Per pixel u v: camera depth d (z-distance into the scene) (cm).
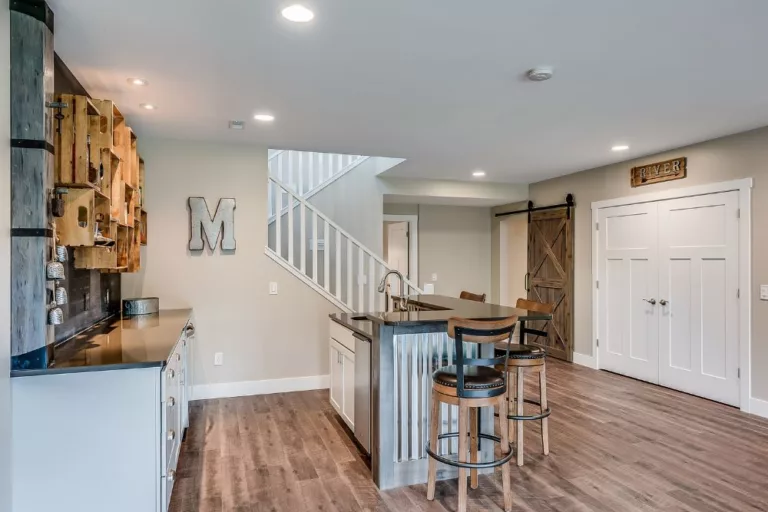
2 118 194
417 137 442
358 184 640
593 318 590
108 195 266
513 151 498
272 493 279
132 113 365
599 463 321
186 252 450
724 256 442
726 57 267
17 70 201
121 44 250
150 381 213
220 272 459
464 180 680
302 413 415
